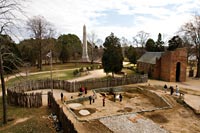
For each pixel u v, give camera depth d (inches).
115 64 1716.3
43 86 1473.9
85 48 3302.2
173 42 2753.4
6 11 695.1
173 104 1067.3
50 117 824.9
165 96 1177.4
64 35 3860.7
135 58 2699.3
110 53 1732.3
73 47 3671.3
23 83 1362.0
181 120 859.4
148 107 1084.5
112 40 1968.5
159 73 1865.2
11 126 729.0
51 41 2723.9
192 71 2062.0
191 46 2091.5
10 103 1058.7
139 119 859.4
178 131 744.3
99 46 4367.6
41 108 974.4
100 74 2049.7
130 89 1482.5
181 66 1720.0
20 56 2063.2
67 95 1254.3
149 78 1898.4
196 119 872.9
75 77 1867.6
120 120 841.5
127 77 1593.3
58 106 804.0
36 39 2458.2
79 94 1242.6
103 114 943.7
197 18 1995.6
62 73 2153.1
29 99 989.2
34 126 721.0
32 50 2659.9
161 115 917.8
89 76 1925.4
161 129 759.1
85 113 942.4
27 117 832.9
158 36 3125.0
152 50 3051.2
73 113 912.9
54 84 1478.8
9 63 1139.3
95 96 1240.8
